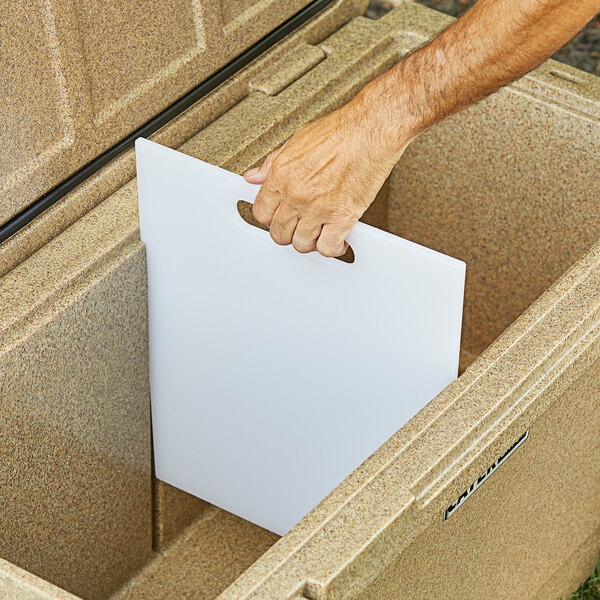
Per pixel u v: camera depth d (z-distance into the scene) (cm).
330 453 177
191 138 183
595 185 193
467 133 201
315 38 199
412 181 210
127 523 192
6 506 170
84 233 171
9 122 161
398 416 168
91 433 178
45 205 169
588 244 198
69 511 180
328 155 157
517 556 177
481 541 165
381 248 157
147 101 176
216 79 185
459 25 153
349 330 165
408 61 156
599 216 195
